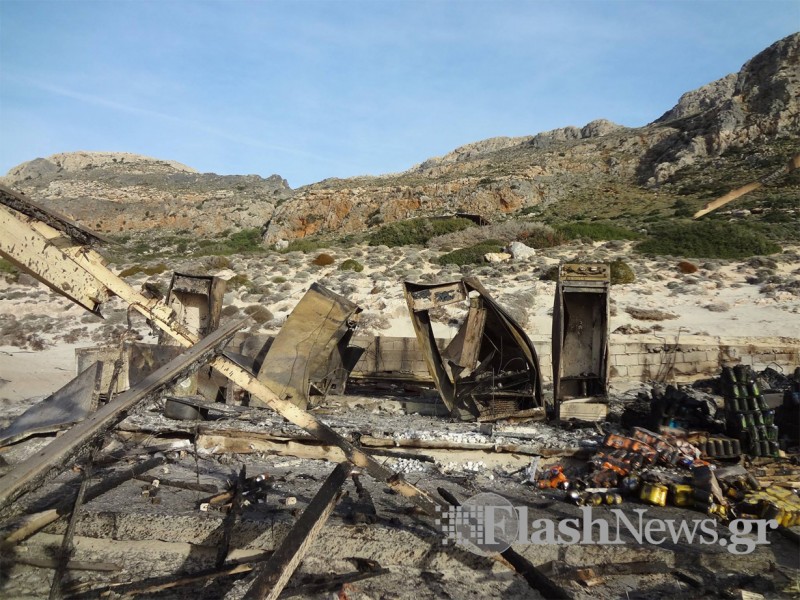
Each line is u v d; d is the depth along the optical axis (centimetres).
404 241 4584
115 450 1109
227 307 2550
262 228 7588
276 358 1375
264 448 1128
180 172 11756
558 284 1316
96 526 806
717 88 10794
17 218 535
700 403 1142
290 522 783
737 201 5053
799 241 3559
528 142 10719
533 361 1320
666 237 3697
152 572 740
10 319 2592
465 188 6812
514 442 1100
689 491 868
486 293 1327
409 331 2377
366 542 751
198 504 851
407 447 1120
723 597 665
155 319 630
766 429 1012
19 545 771
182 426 1185
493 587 696
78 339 2341
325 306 1388
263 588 534
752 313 2420
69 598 677
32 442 1123
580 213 5966
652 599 662
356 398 1512
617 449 998
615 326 2352
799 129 6756
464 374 1374
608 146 7962
